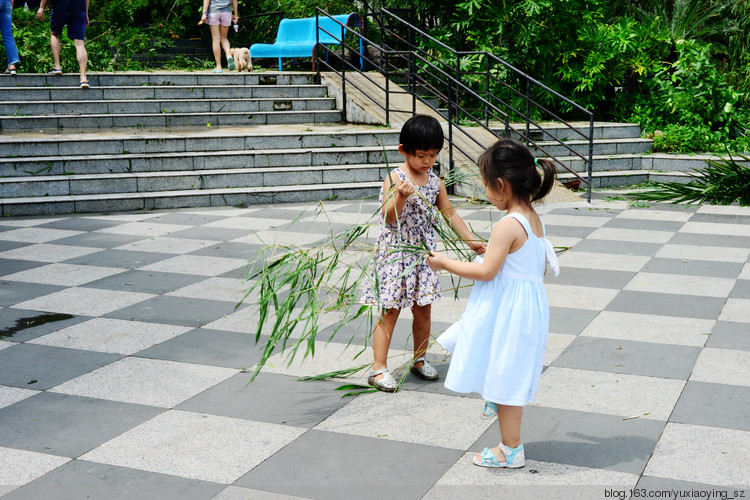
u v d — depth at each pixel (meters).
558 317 4.94
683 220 7.89
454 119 11.74
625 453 3.17
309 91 12.01
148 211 8.47
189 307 5.21
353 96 11.66
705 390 3.79
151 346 4.50
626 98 12.64
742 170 8.94
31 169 8.62
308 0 16.33
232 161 9.28
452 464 3.11
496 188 3.02
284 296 5.46
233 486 2.94
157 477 3.01
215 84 12.02
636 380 3.93
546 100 12.62
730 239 7.02
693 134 11.09
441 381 4.03
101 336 4.67
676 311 5.02
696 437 3.30
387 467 3.09
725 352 4.30
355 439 3.34
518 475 3.01
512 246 2.96
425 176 3.85
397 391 3.89
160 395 3.82
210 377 4.05
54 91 10.88
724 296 5.33
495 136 9.95
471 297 3.08
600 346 4.42
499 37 12.59
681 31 14.05
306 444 3.29
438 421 3.53
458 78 10.12
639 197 9.13
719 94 11.76
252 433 3.40
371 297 3.88
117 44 15.24
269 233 7.32
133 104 10.92
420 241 3.73
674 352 4.31
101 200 8.41
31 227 7.64
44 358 4.31
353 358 4.32
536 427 3.43
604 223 7.77
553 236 7.20
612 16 15.92
